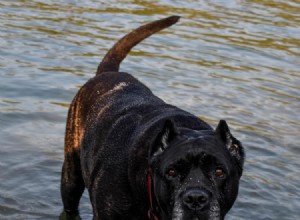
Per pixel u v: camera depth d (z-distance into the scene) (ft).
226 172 17.71
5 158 28.99
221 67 41.45
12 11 49.16
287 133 33.40
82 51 41.86
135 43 26.04
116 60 25.80
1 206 25.68
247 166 29.76
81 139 23.18
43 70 38.47
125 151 19.92
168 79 38.58
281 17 54.19
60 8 51.06
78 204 25.50
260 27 50.65
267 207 26.68
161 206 18.10
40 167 28.55
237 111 35.32
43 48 41.88
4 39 42.78
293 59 44.24
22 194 26.63
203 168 17.49
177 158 17.54
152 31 26.11
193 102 35.76
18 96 35.04
